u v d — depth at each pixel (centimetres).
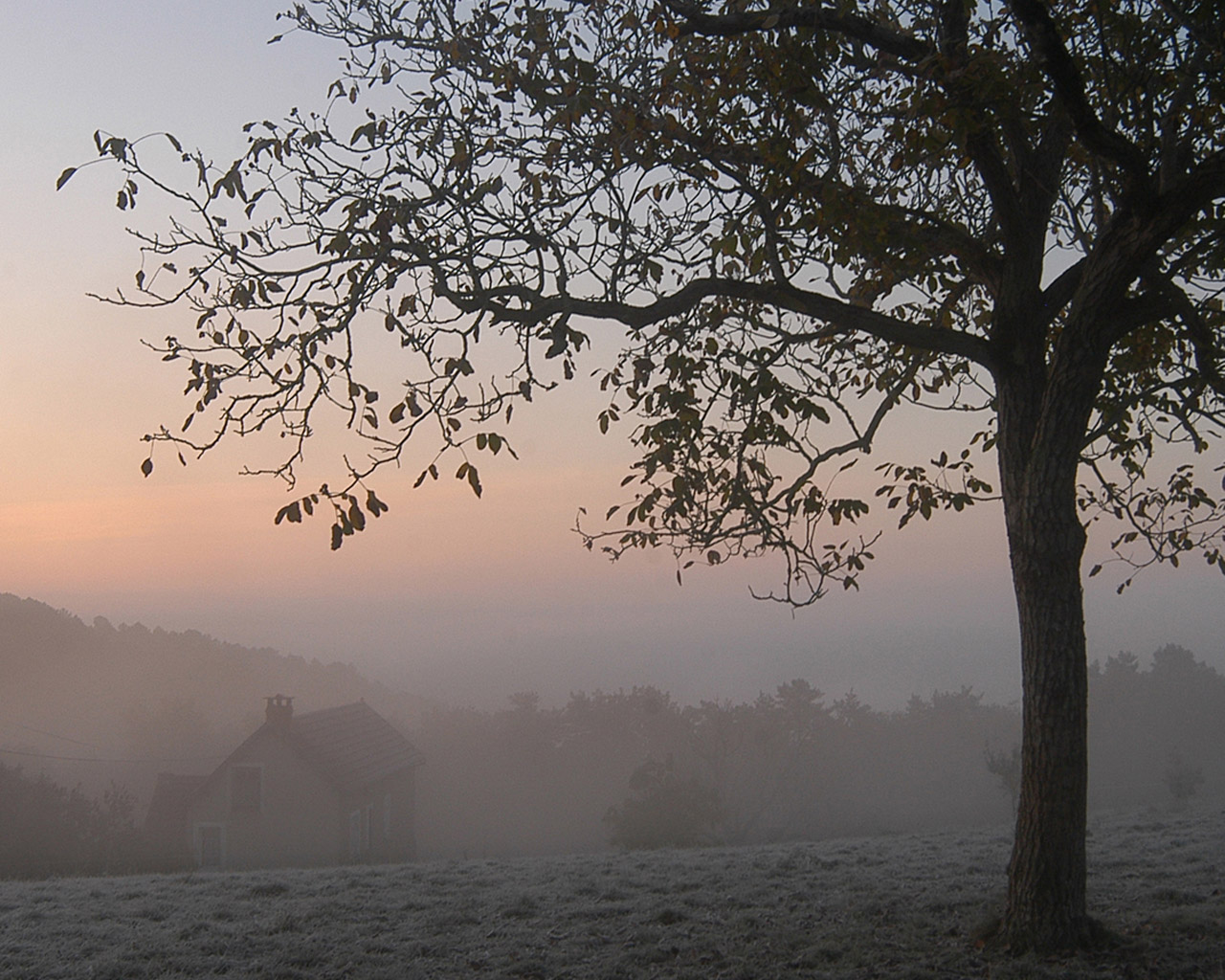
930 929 828
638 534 914
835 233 855
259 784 3816
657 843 4462
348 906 1097
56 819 3697
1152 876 1088
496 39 958
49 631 11806
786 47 829
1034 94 898
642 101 914
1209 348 828
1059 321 1009
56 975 791
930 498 1001
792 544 884
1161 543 1048
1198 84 843
